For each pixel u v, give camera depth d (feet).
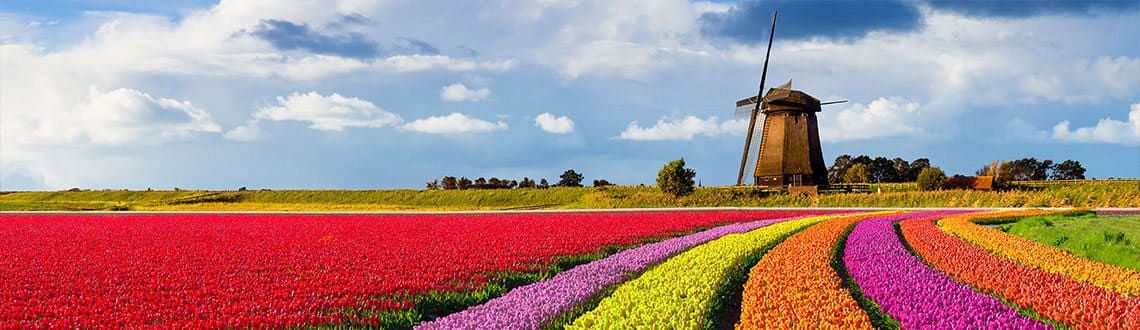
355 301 56.44
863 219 128.88
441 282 64.90
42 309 53.83
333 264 75.66
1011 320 45.06
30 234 120.47
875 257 73.31
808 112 271.69
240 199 317.42
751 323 44.01
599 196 279.90
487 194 303.07
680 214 155.74
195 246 96.22
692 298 49.42
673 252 81.30
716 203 237.25
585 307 53.42
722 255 72.95
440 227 124.88
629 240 101.14
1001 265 69.15
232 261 79.25
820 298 49.83
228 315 50.47
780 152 270.05
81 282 65.05
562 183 459.73
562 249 89.56
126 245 98.89
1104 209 173.99
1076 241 88.28
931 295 51.60
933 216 139.13
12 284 64.85
